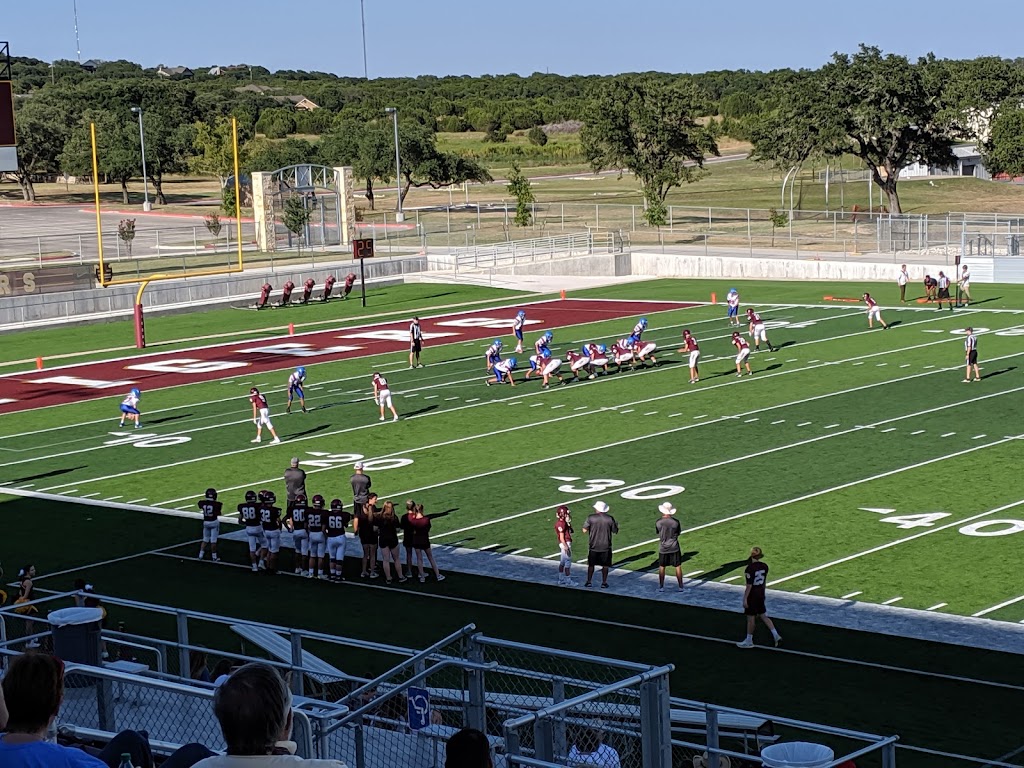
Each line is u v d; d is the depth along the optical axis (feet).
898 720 58.75
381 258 250.16
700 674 65.46
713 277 242.99
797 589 77.71
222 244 287.69
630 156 307.37
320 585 83.15
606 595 78.54
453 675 64.69
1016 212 328.70
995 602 73.97
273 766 17.33
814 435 115.75
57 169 415.85
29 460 119.24
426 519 82.43
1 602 78.69
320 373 156.35
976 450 108.06
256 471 111.86
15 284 199.52
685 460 109.09
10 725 18.38
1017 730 57.21
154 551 91.25
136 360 170.91
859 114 283.79
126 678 29.07
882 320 174.09
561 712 36.01
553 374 149.38
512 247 263.29
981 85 284.61
